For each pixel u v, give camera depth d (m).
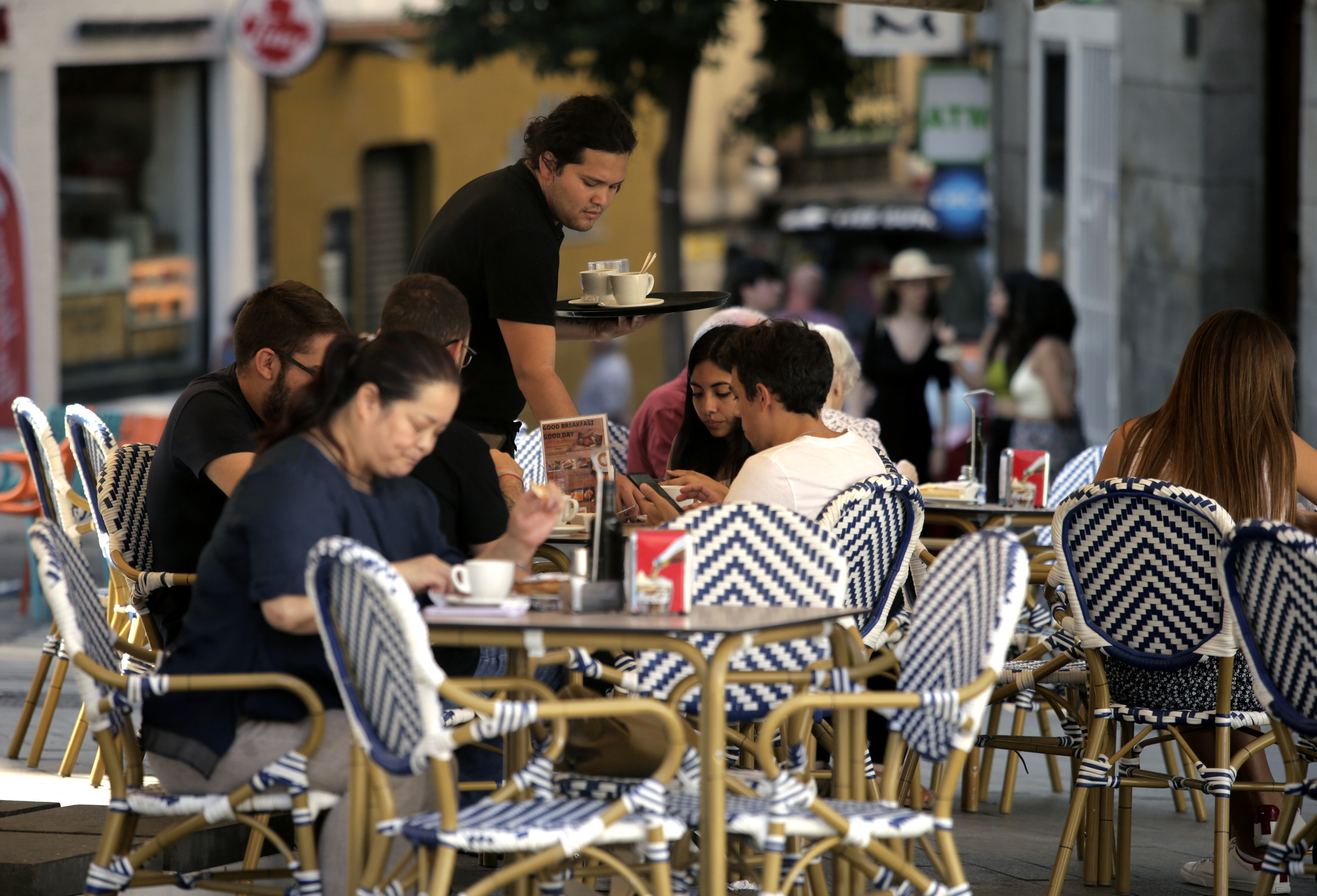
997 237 48.94
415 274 17.98
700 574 13.62
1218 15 35.81
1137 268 39.56
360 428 12.68
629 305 19.11
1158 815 20.11
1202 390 16.17
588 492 16.92
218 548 12.74
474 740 11.33
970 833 18.73
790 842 12.85
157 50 52.66
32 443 19.42
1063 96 45.81
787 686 13.66
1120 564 15.43
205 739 12.55
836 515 15.16
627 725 12.99
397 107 59.88
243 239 55.56
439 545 13.33
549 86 64.56
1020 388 34.06
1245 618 13.78
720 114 71.69
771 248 71.38
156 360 54.19
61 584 12.34
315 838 13.67
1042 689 17.56
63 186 50.97
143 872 12.64
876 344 35.03
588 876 13.22
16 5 48.88
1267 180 36.22
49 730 21.25
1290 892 16.48
